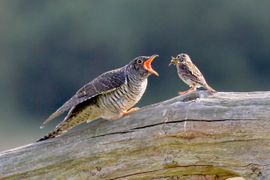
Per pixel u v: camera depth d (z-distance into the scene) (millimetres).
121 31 37031
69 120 10258
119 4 37531
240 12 37156
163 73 32531
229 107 9547
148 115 9805
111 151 9828
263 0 36844
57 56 36375
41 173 9977
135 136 9766
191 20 37188
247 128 9430
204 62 37062
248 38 36938
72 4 37438
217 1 37656
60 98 34219
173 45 37312
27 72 35312
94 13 36812
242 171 9477
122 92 10141
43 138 10273
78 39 36719
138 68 10312
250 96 9609
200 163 9617
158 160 9711
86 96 10078
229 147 9492
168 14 37688
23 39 36375
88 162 9891
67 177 9938
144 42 37219
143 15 37000
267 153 9391
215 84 36656
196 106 9633
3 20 36906
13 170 10008
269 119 9398
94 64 36500
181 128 9594
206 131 9531
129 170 9797
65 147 9969
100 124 10016
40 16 37344
